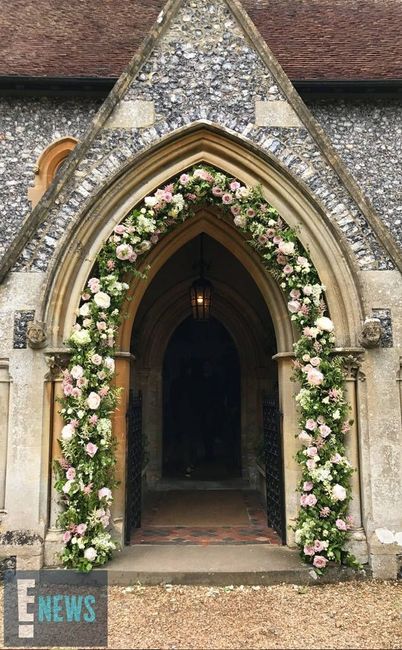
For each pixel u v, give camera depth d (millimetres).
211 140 5359
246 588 4578
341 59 7777
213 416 10750
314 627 3910
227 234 5816
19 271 5152
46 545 4812
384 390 5055
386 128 7445
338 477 4906
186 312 9406
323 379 4980
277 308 5570
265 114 5410
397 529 4883
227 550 5207
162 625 3936
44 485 4922
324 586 4648
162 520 6523
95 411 4938
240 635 3789
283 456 5402
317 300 5121
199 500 7809
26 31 8258
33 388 5016
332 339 5047
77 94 7289
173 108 5402
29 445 4945
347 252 5113
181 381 10797
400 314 5137
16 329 5078
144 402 9102
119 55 7711
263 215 5258
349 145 7398
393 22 8930
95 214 5164
